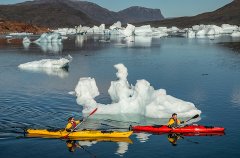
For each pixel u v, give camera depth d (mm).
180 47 93688
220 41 115688
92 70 51781
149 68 53531
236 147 20875
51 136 22828
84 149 20844
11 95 34781
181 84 40031
